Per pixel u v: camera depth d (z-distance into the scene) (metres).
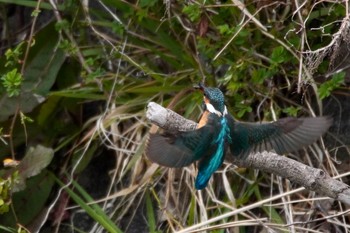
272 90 10.29
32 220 10.96
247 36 10.20
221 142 7.02
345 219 10.05
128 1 11.00
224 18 10.34
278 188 10.31
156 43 10.92
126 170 10.37
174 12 10.50
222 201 10.32
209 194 10.07
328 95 9.83
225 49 10.23
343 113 10.54
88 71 10.89
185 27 10.37
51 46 11.26
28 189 11.00
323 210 10.00
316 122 7.14
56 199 10.62
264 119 10.22
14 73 10.38
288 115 10.48
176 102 10.52
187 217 10.32
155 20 10.67
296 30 10.08
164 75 10.71
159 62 11.23
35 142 11.28
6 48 12.27
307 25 10.26
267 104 10.36
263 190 10.38
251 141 7.18
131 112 10.83
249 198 10.33
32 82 11.16
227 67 10.70
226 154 7.48
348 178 10.30
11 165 10.68
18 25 12.41
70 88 11.05
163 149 6.87
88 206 10.36
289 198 9.92
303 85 9.80
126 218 10.87
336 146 10.41
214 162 6.96
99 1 10.73
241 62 10.10
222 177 10.34
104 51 11.07
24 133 11.21
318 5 10.18
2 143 11.22
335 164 10.33
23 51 11.24
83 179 11.27
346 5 8.87
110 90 10.90
